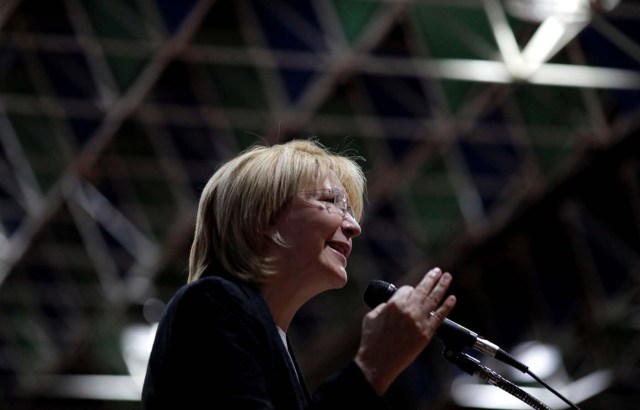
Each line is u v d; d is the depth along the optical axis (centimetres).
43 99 3378
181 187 3688
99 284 4112
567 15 3266
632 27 3281
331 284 544
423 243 4006
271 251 539
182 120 3469
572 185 3759
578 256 4006
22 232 3878
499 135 3672
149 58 3256
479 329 4275
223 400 485
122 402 4597
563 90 3512
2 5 3048
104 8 3127
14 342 4375
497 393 4297
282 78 3369
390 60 3384
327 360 4412
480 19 3297
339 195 552
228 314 501
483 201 3862
